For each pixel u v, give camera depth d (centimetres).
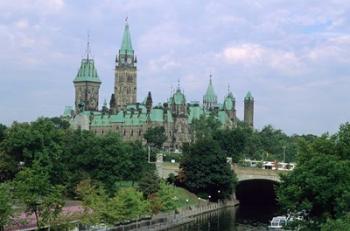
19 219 10931
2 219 9306
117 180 18388
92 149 18538
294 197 9238
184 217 18050
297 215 9419
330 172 8862
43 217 10275
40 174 10669
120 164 18488
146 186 17562
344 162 8975
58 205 10494
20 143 17475
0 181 17875
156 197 16788
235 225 17400
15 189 10444
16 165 17725
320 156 9169
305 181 8988
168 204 17262
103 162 18350
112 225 13375
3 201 9306
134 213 14112
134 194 14525
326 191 8819
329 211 8969
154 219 16038
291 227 9419
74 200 16262
